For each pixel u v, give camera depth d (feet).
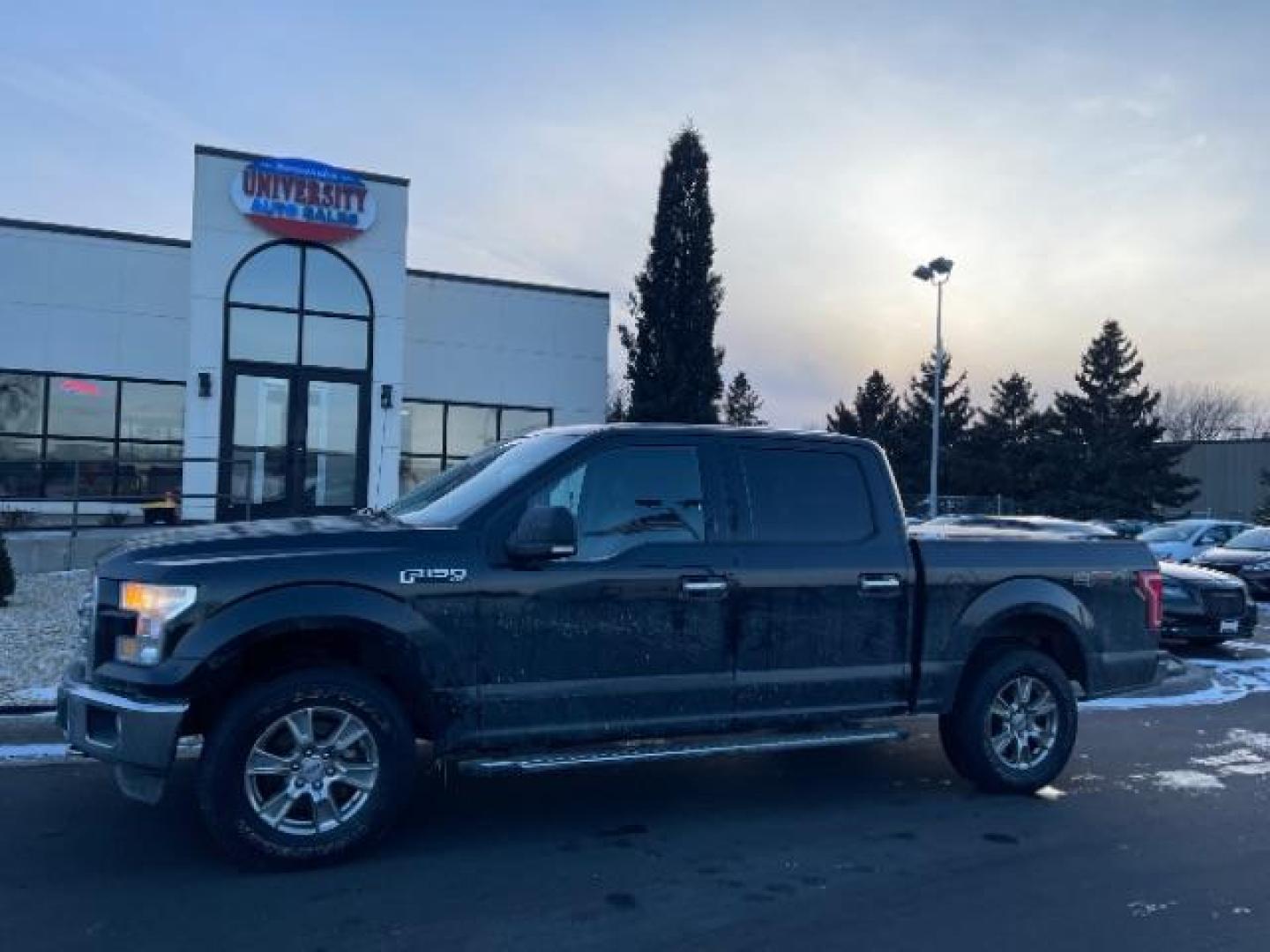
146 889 15.33
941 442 189.16
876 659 20.04
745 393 250.16
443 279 71.51
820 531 19.94
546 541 16.66
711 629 18.60
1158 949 13.94
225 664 15.75
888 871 16.83
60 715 16.96
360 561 16.51
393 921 14.39
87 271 65.62
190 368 56.24
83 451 65.62
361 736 16.48
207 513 56.54
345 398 59.98
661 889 15.81
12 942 13.46
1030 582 21.59
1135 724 29.09
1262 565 62.80
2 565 37.11
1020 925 14.73
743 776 22.57
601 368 76.33
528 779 21.86
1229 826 19.49
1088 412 162.61
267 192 57.16
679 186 78.07
